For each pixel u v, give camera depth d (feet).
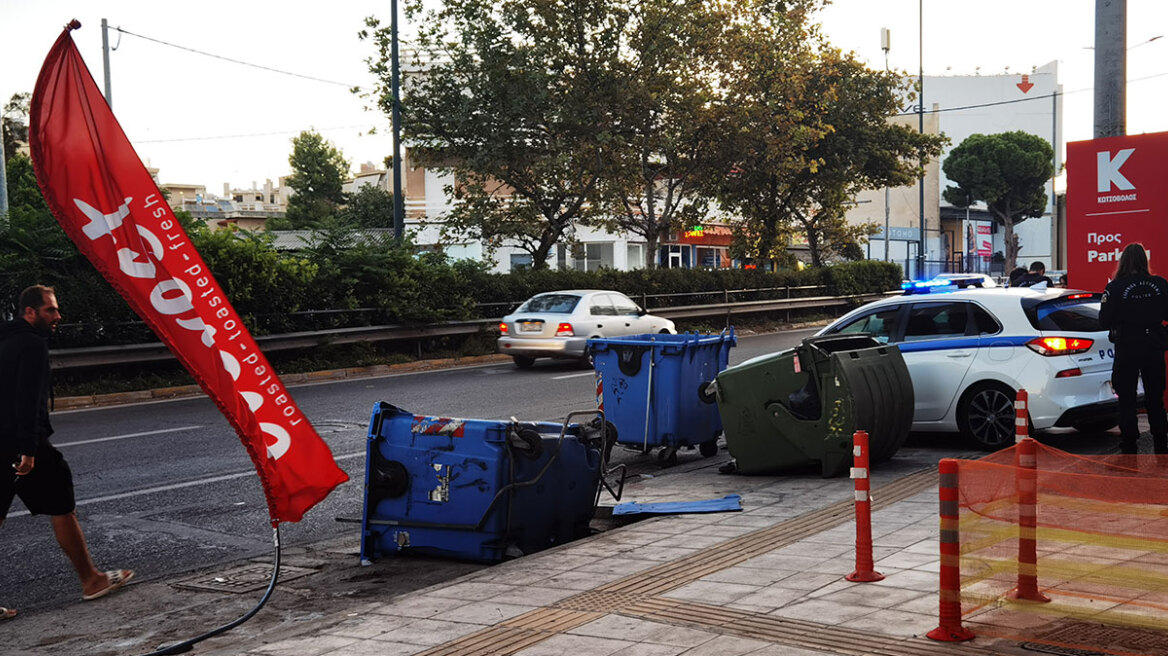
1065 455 16.42
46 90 17.37
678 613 16.37
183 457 35.40
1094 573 14.28
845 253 181.37
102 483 31.17
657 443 34.17
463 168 90.89
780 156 110.52
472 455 22.11
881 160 126.41
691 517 24.68
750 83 102.42
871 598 16.63
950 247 269.03
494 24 87.51
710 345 34.81
